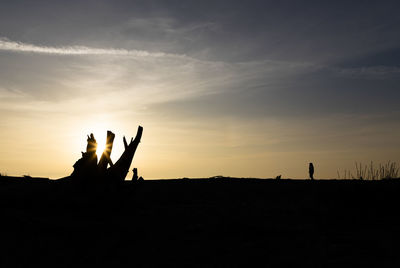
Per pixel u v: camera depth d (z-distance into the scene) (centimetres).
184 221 1602
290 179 3009
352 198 1972
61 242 1287
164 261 1105
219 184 2638
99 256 1145
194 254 1173
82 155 1838
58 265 1054
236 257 1145
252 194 2341
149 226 1517
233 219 1627
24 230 1394
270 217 1703
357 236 1394
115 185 1812
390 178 2181
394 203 1859
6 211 1556
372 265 1062
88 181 1797
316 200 2069
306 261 1105
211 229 1472
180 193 2305
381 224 1598
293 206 1952
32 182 2011
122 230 1458
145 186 2572
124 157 1870
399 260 1104
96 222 1545
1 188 1873
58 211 1636
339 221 1639
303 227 1527
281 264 1080
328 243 1303
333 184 2439
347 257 1141
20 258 1106
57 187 1817
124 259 1122
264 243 1296
